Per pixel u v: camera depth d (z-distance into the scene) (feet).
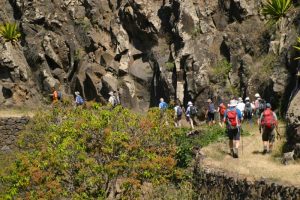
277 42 80.89
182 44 93.15
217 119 84.07
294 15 80.74
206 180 49.62
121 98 98.53
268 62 80.43
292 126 52.54
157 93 96.53
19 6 111.04
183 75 91.04
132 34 102.89
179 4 95.40
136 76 99.40
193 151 60.18
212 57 89.51
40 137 67.36
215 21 93.15
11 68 103.81
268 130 53.16
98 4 107.76
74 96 104.99
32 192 46.65
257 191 42.39
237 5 89.86
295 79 72.79
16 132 88.02
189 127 78.89
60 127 54.39
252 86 81.00
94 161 48.83
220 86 86.17
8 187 51.90
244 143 59.47
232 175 46.14
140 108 98.27
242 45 86.74
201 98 86.99
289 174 43.91
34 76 106.63
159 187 51.65
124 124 53.47
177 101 90.22
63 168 47.88
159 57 97.04
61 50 106.63
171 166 51.31
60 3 109.91
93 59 104.83
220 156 53.83
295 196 38.40
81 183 48.62
